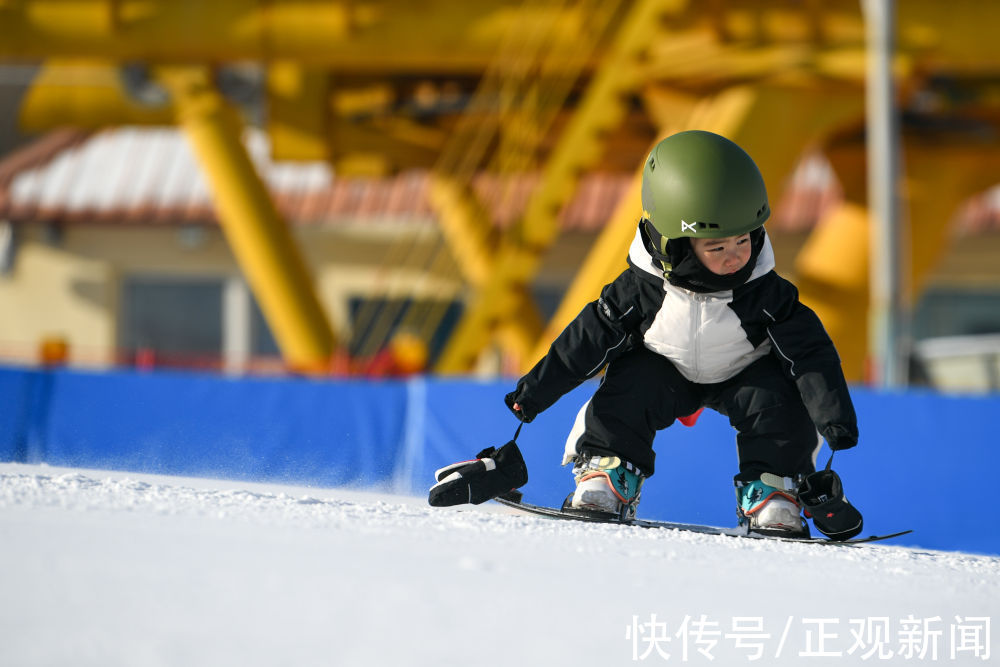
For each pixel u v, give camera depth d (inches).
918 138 1014.4
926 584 154.7
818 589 140.5
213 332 1676.9
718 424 508.4
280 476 559.8
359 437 555.5
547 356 215.8
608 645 92.3
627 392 220.4
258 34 866.8
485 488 208.5
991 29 830.5
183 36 871.1
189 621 82.2
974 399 509.7
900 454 515.2
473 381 544.1
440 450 545.0
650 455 223.5
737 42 836.6
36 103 1069.1
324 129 980.6
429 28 862.5
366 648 79.7
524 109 909.8
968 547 506.6
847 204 993.5
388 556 123.5
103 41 874.8
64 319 1684.3
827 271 987.3
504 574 119.6
